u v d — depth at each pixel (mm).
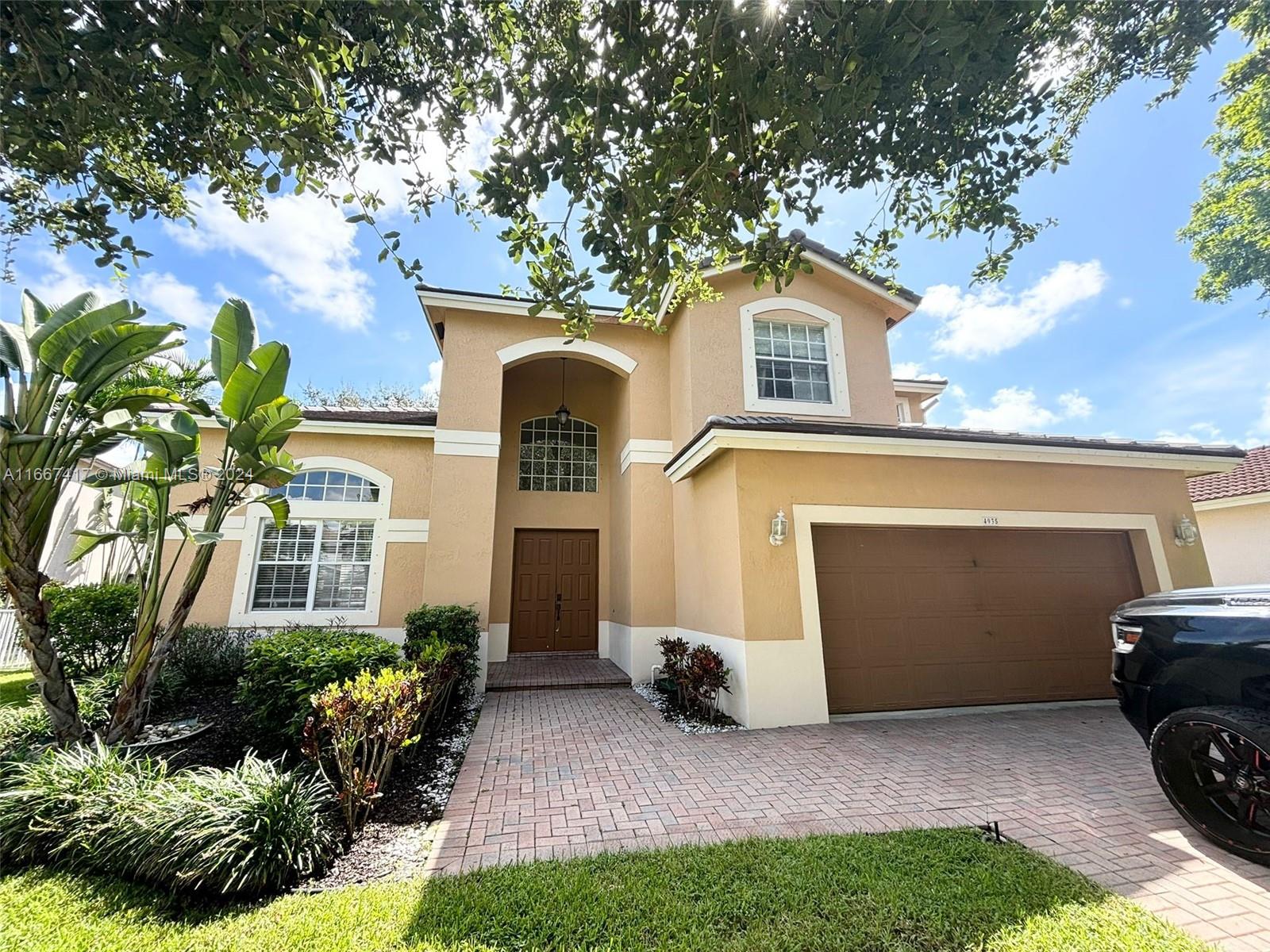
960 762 6160
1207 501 14812
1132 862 3975
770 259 3898
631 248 3609
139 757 5773
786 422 8102
